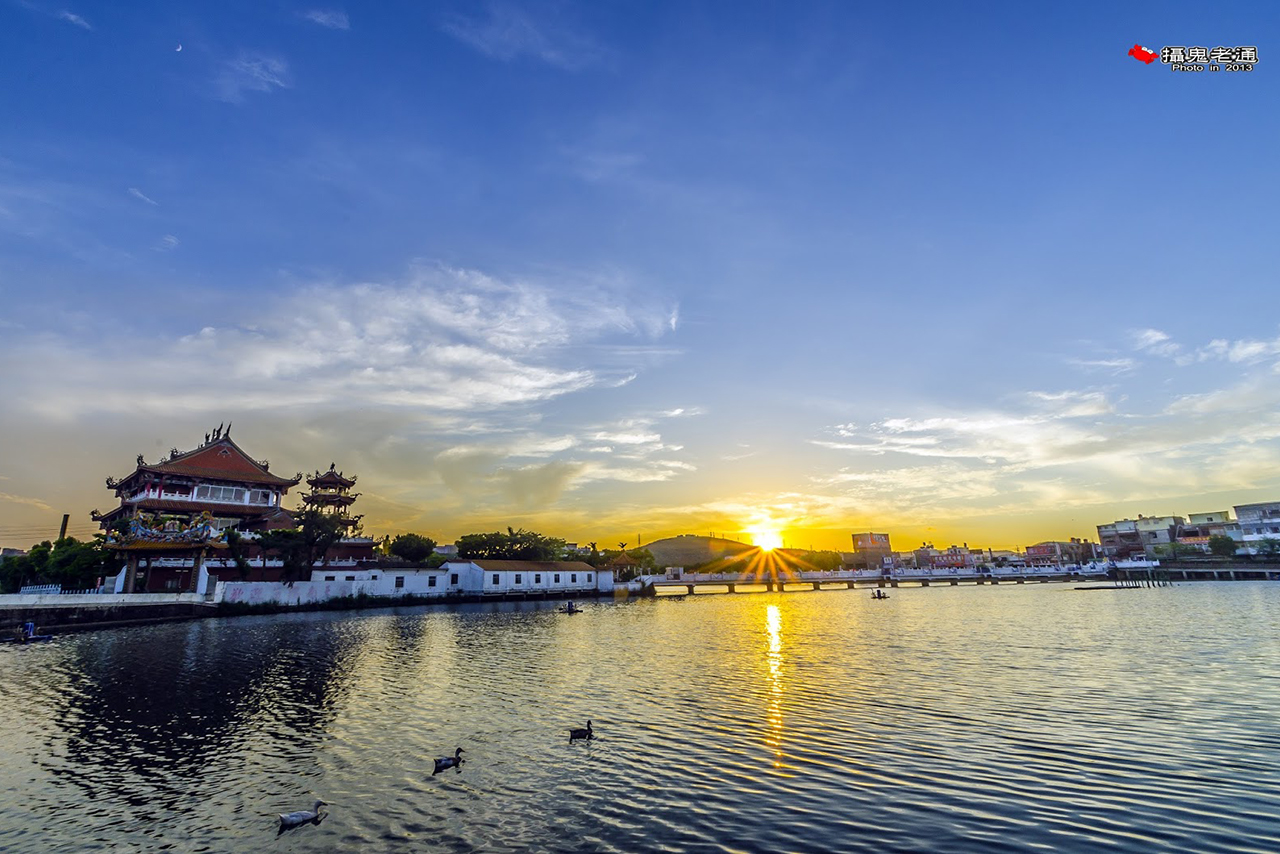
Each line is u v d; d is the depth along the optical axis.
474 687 33.22
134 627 66.94
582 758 20.80
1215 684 28.62
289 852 14.69
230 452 104.88
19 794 18.58
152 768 20.73
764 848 14.13
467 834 15.41
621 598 132.12
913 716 24.62
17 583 91.06
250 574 90.12
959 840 14.12
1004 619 66.94
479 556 138.25
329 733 24.55
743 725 24.20
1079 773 17.84
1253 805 15.32
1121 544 190.62
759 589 170.88
